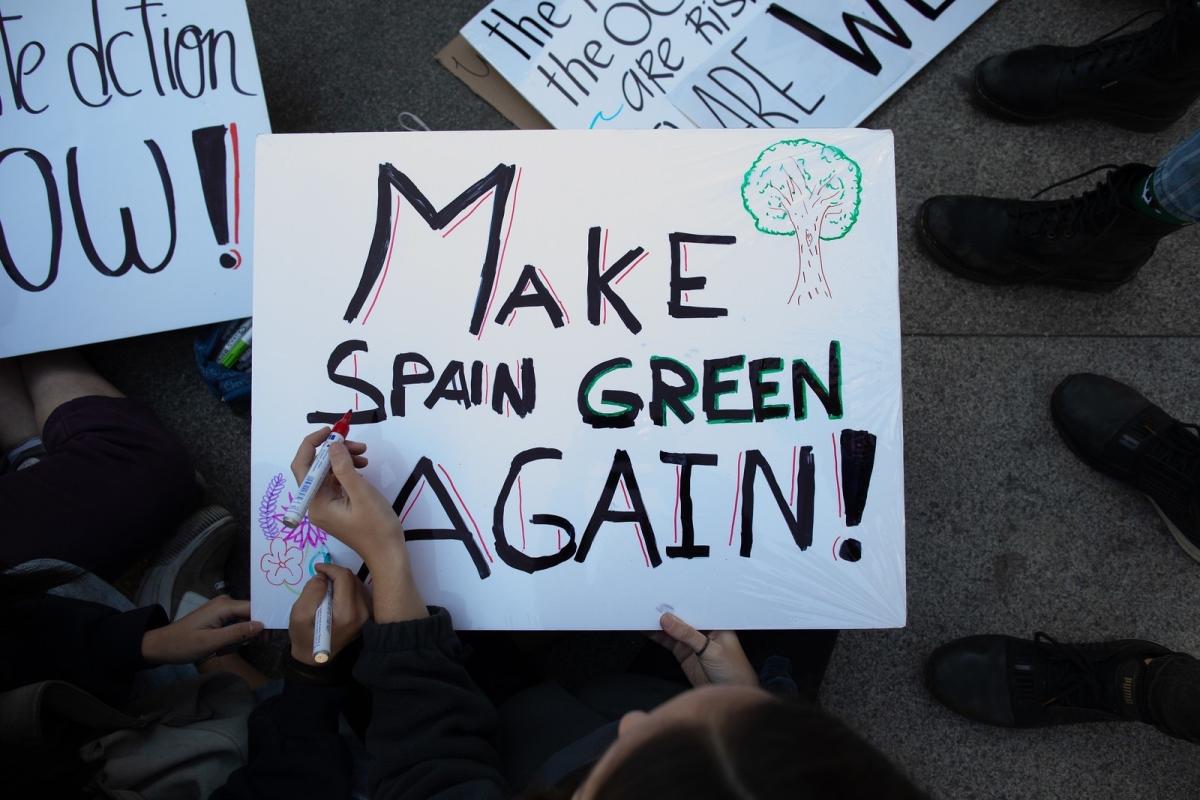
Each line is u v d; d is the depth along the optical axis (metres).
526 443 0.74
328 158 0.75
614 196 0.74
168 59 0.98
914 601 1.08
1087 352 1.10
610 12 1.11
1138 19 1.10
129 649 0.83
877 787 0.33
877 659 1.07
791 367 0.74
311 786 0.72
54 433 0.97
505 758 0.76
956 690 1.02
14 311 0.98
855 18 1.12
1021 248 1.05
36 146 0.98
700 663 0.76
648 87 1.11
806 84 1.11
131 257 0.99
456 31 1.16
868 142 0.75
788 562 0.74
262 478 0.74
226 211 0.99
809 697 0.90
